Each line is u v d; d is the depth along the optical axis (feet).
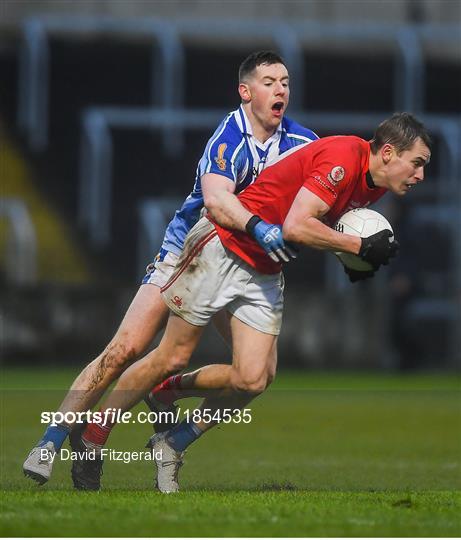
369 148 68.18
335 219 69.62
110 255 264.72
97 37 291.17
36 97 272.92
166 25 281.54
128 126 279.69
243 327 69.56
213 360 197.36
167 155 279.90
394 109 303.48
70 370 202.28
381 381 192.24
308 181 66.28
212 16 293.64
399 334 209.77
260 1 295.28
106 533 49.55
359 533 50.21
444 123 259.39
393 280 210.59
